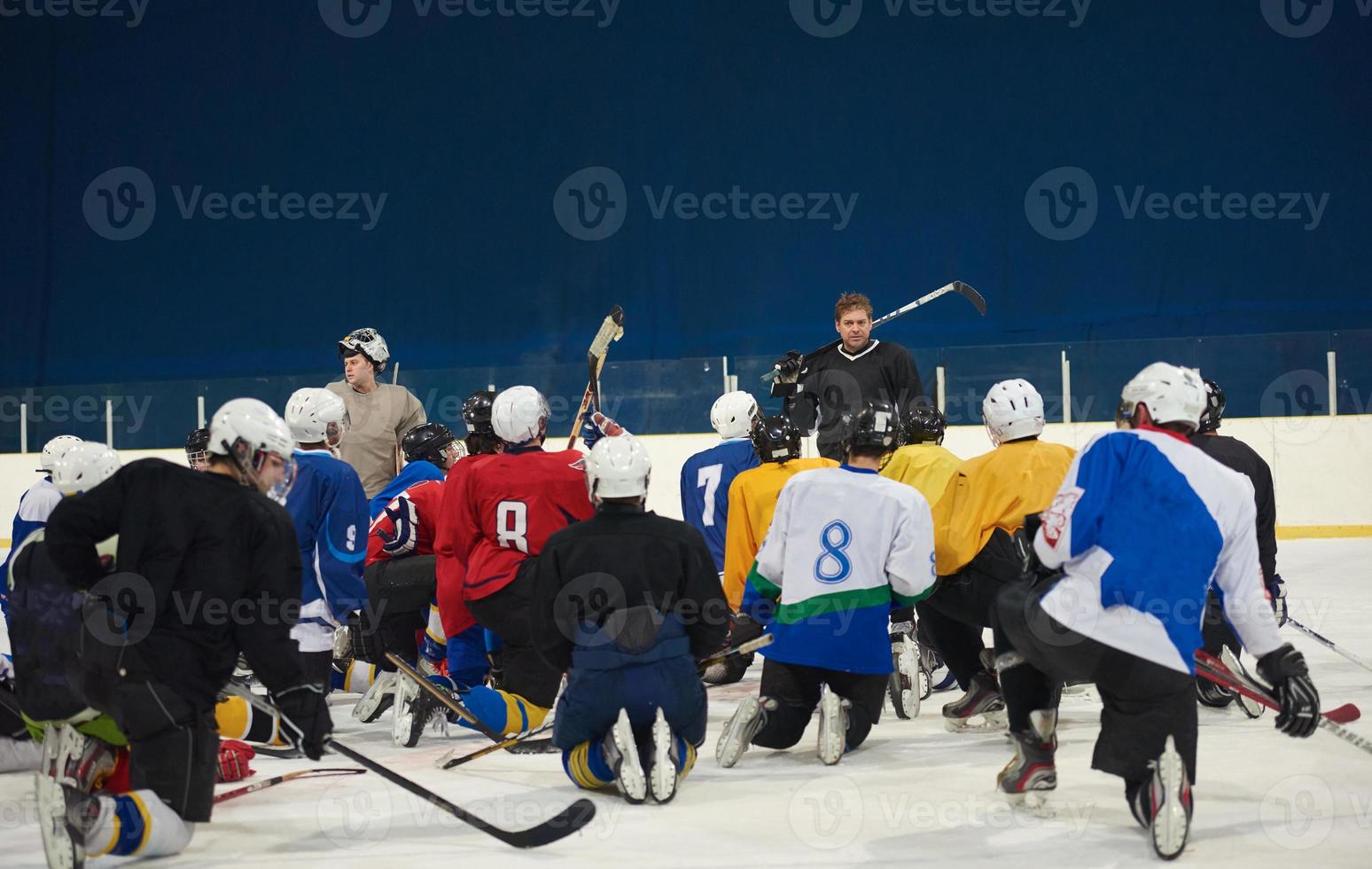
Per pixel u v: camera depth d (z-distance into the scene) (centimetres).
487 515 1241
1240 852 855
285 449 909
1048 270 4678
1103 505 866
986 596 1241
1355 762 1114
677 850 880
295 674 899
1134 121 4606
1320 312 4484
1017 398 1247
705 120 4938
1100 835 900
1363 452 3306
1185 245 4572
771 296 4891
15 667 910
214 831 953
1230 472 881
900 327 4778
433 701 1272
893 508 1144
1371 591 2320
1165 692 862
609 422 1517
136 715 864
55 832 798
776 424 1410
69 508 854
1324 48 4462
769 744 1177
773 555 1173
